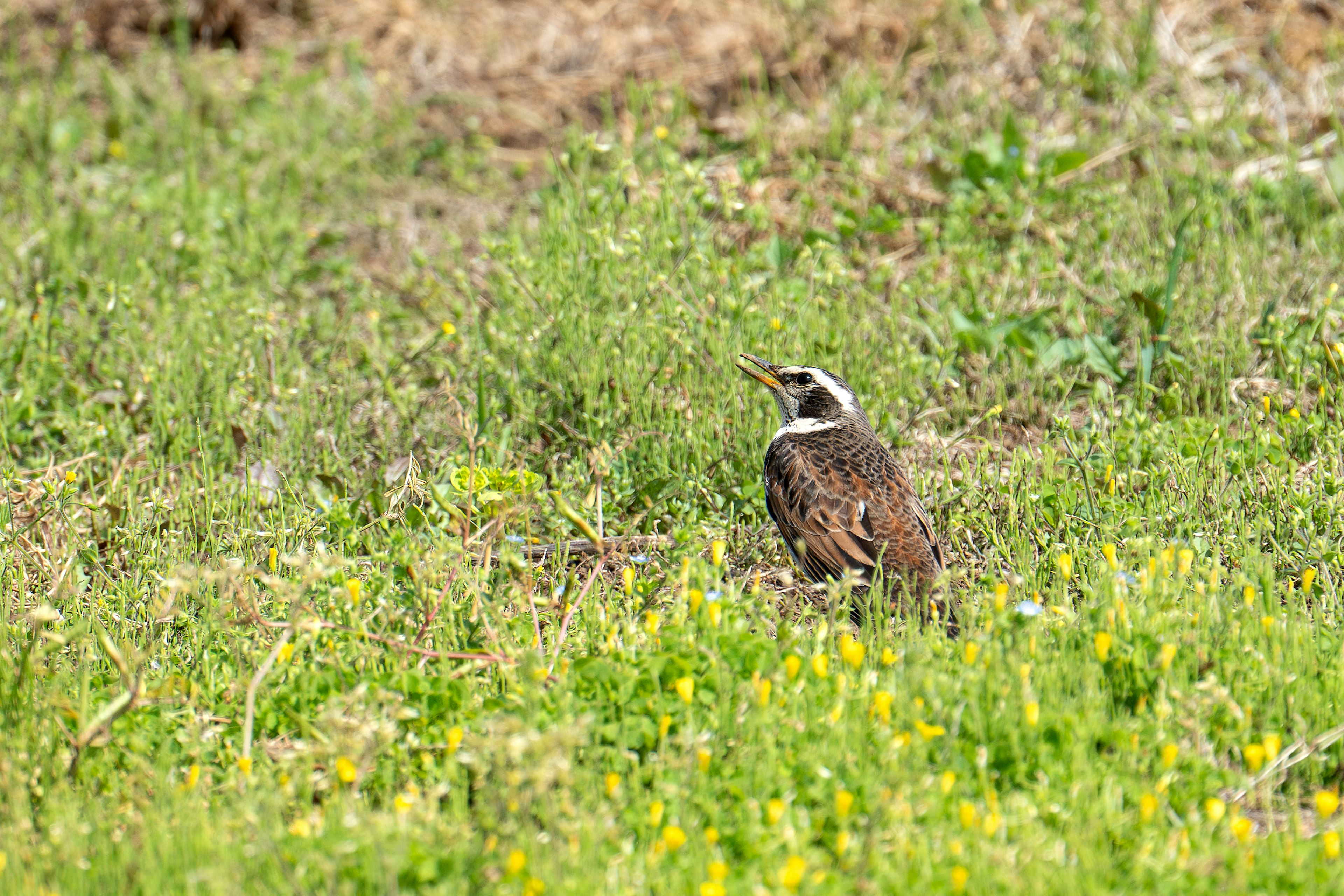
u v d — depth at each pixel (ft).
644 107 64.85
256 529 36.58
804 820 23.41
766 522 38.24
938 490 38.60
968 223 52.85
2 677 27.48
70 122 66.64
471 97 68.85
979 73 65.05
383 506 37.27
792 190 57.06
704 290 45.70
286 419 43.47
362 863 22.13
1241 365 43.91
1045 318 47.47
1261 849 22.68
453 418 43.06
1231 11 67.15
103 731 25.53
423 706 26.68
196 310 48.37
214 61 72.79
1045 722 25.46
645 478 39.27
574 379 42.37
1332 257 49.21
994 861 21.72
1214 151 58.44
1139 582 29.78
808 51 67.31
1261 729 26.37
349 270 55.57
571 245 47.47
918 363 42.78
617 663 27.96
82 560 35.47
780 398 38.63
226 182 62.54
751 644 27.27
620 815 23.98
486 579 29.58
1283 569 33.24
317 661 28.78
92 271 53.88
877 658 28.68
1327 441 37.47
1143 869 21.89
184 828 22.99
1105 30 64.90
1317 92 62.03
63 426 42.86
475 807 24.36
